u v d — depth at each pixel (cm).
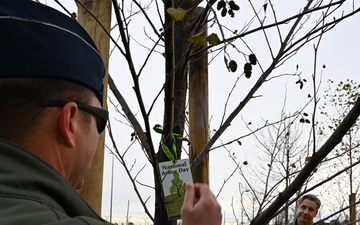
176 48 222
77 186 97
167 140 197
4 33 87
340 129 161
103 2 242
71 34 97
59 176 85
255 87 230
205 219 84
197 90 328
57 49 91
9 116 87
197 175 304
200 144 320
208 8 197
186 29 205
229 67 170
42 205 77
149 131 170
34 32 90
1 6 90
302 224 455
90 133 97
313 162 165
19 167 81
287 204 188
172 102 189
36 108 88
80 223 74
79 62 95
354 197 616
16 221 70
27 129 87
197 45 174
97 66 102
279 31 207
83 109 95
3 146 82
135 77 158
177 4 221
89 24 238
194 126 323
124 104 236
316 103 178
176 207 195
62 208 82
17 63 87
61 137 91
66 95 92
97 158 232
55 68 90
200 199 86
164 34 171
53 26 93
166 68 180
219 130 235
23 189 78
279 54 209
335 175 190
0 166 79
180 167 199
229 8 196
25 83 87
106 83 232
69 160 92
